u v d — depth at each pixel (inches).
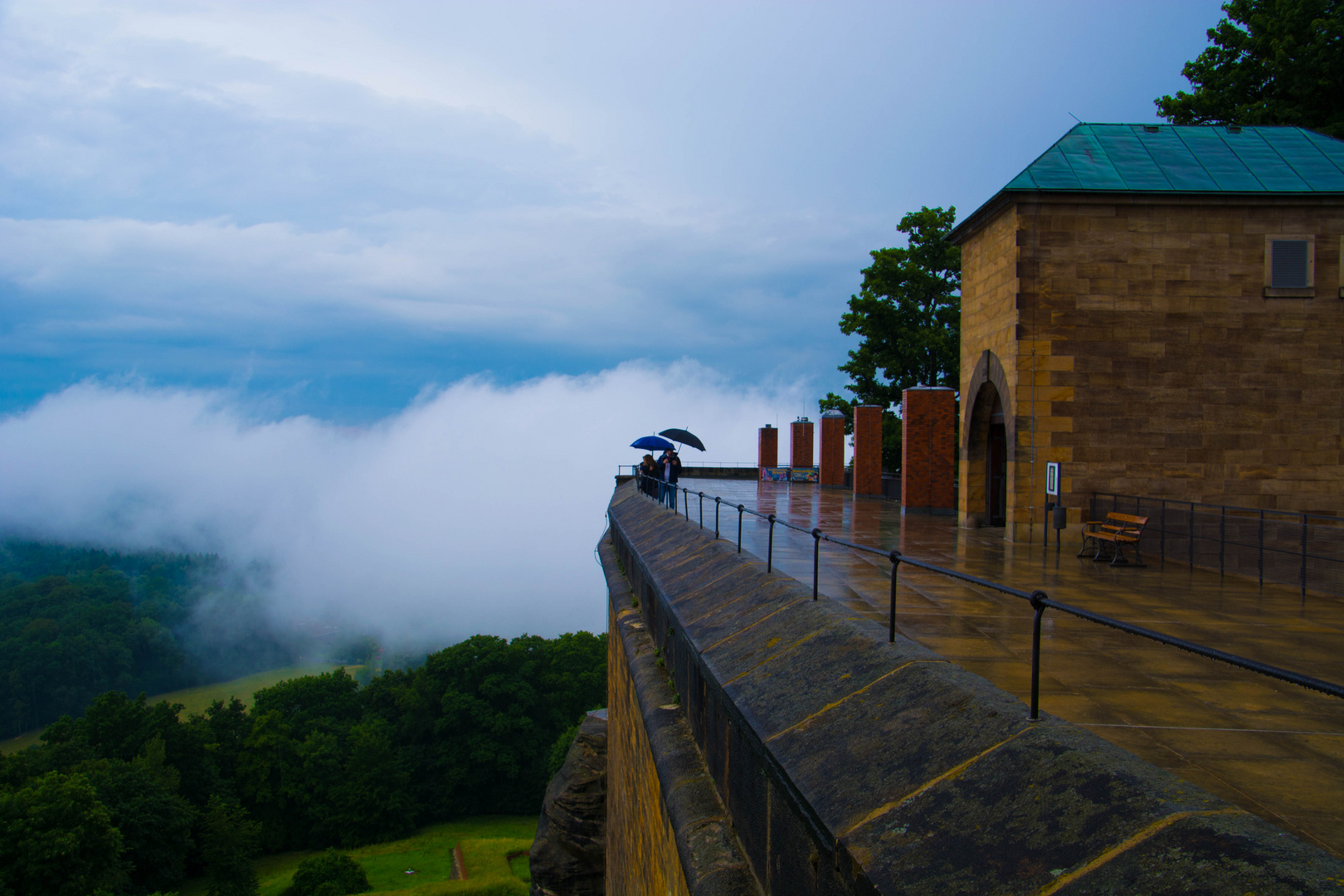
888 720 153.4
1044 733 120.5
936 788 124.6
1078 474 633.0
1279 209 625.9
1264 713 211.0
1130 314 632.4
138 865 1963.6
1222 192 620.7
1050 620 320.2
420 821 2851.9
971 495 737.0
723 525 683.4
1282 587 434.3
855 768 145.2
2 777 1999.3
